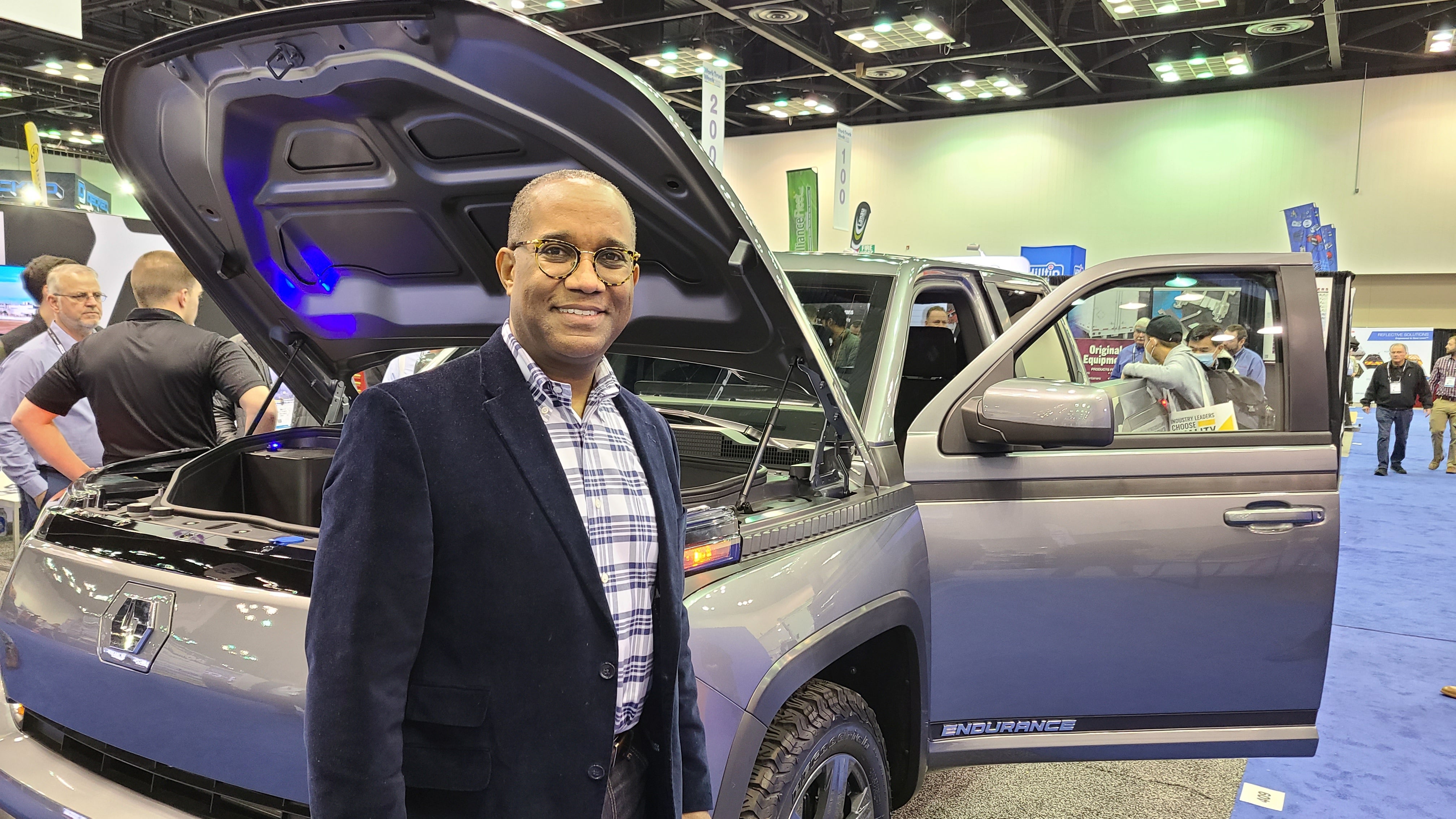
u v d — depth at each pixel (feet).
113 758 4.86
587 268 3.42
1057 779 10.12
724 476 8.02
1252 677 7.84
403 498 3.13
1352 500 30.60
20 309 20.20
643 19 46.03
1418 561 21.67
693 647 4.94
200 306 21.29
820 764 5.97
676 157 4.69
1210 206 57.47
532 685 3.30
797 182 32.86
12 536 19.06
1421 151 52.54
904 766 7.32
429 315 7.20
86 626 4.83
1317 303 7.95
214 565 4.70
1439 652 14.85
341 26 4.72
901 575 6.80
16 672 5.26
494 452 3.32
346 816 2.96
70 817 4.68
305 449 7.47
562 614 3.33
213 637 4.41
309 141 5.79
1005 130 62.59
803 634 5.65
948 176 64.59
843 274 8.84
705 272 5.67
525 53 4.49
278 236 6.72
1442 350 54.19
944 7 46.83
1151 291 8.09
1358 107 53.67
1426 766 10.59
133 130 5.98
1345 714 12.19
